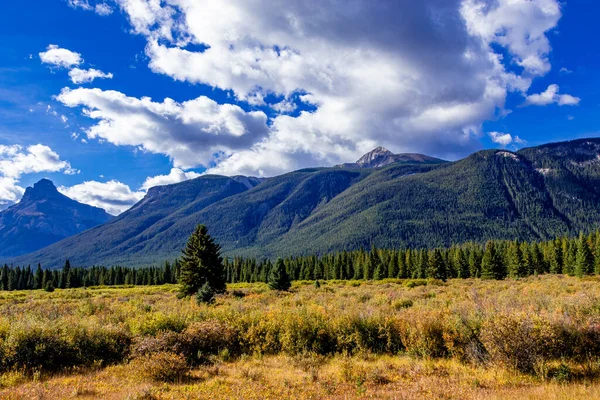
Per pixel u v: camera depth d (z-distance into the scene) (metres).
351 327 13.14
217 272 37.91
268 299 27.62
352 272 106.00
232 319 14.95
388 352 12.56
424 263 87.56
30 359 10.71
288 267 110.12
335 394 8.38
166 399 8.03
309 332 13.16
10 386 9.05
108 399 8.12
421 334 11.99
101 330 12.71
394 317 13.34
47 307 24.61
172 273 120.62
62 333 11.82
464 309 13.20
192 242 38.31
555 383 8.32
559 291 23.06
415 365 10.62
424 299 21.97
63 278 112.50
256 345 13.26
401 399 7.77
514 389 8.16
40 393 8.38
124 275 130.00
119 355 12.21
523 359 9.62
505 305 14.07
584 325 10.23
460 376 9.46
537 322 10.12
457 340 11.54
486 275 71.69
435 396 7.75
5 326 11.52
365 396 8.06
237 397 8.11
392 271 93.19
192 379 9.99
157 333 13.07
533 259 84.12
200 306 21.42
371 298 24.33
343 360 11.45
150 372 9.84
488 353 10.46
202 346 12.80
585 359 9.73
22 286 111.50
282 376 10.20
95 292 53.97
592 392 7.53
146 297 36.66
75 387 8.98
